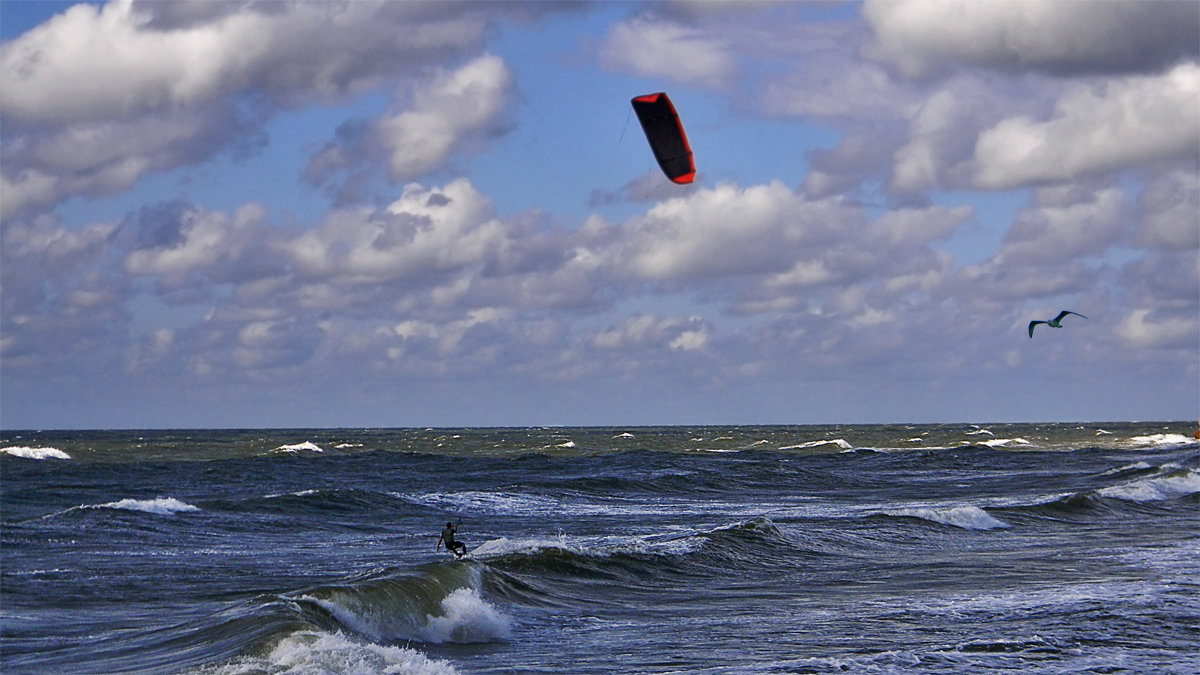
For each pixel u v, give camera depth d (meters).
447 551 33.09
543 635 20.75
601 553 29.88
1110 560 30.55
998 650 18.47
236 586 26.53
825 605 23.73
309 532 38.94
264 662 16.12
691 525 41.97
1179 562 29.92
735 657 18.20
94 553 32.22
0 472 70.56
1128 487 52.28
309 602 19.89
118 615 22.67
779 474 71.50
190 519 40.56
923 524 39.34
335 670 15.68
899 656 17.97
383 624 20.09
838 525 38.19
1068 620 21.09
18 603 24.00
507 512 47.31
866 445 143.12
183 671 16.00
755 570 29.55
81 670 17.03
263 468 77.50
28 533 35.66
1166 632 20.03
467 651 19.20
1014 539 37.06
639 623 21.92
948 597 24.33
